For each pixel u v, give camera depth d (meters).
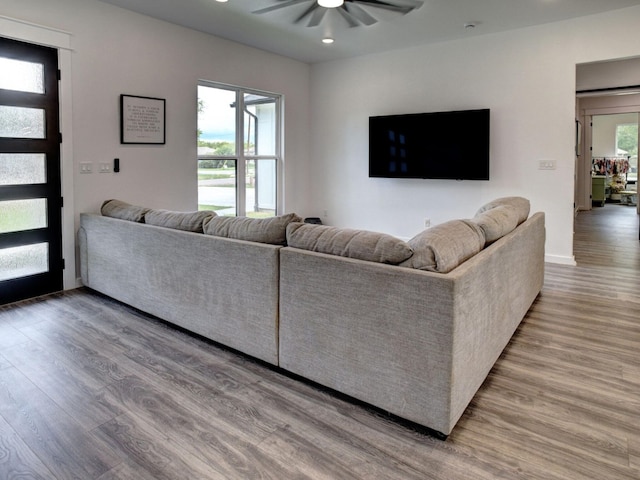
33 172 3.71
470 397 2.02
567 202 4.84
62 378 2.35
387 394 1.97
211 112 5.42
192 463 1.70
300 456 1.74
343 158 6.50
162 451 1.76
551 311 3.42
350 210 6.53
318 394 2.21
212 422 1.97
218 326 2.69
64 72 3.82
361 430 1.92
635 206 10.93
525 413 2.05
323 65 6.54
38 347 2.74
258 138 6.09
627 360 2.59
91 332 2.98
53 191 3.84
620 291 3.93
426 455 1.75
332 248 2.18
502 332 2.51
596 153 12.41
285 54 6.06
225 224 2.71
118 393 2.20
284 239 2.45
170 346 2.77
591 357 2.63
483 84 5.21
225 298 2.61
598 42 4.48
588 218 8.70
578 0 4.09
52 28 3.71
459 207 5.55
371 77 6.08
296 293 2.25
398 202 6.05
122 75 4.28
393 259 1.95
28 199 3.69
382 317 1.93
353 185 6.45
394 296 1.88
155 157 4.65
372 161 6.09
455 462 1.71
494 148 5.21
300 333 2.27
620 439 1.85
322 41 5.40
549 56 4.77
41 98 3.70
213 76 5.20
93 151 4.10
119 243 3.38
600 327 3.10
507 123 5.10
